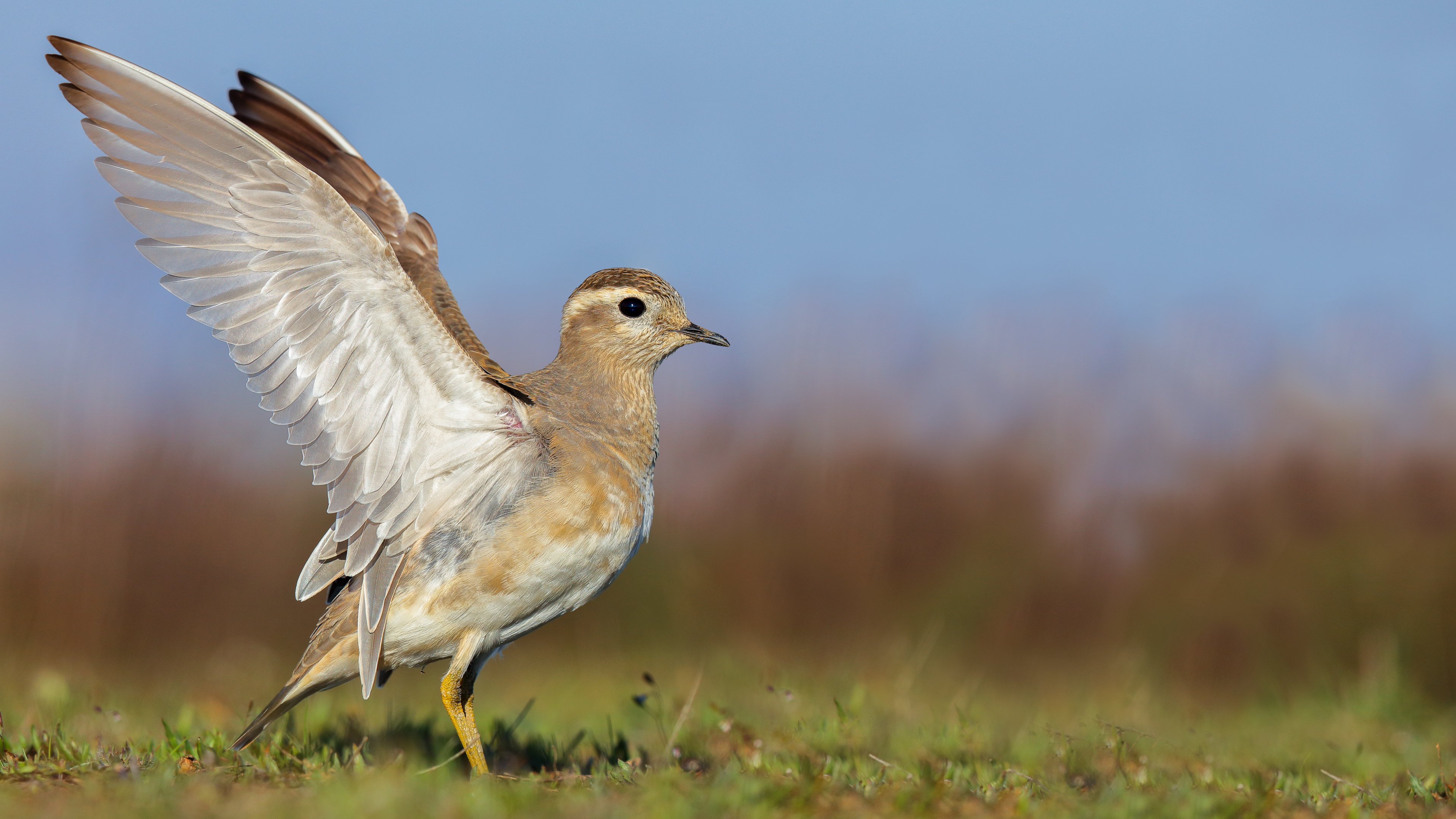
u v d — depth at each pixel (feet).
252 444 66.64
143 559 60.49
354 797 25.46
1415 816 27.45
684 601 63.46
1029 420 70.64
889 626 62.39
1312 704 47.83
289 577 62.39
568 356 34.78
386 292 28.94
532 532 30.81
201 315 28.68
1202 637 58.65
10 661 54.95
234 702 43.04
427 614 30.81
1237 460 66.33
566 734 39.32
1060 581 63.26
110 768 29.09
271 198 28.48
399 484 30.45
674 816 24.44
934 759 33.65
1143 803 26.91
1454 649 54.44
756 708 41.63
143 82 28.14
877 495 66.08
